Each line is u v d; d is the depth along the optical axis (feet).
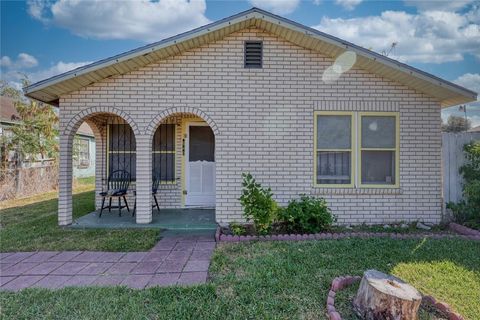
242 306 9.78
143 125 20.66
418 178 20.88
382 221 20.72
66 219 20.52
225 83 20.77
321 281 11.53
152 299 10.26
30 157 40.52
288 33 19.84
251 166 20.74
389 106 20.89
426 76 18.71
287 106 20.85
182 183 26.50
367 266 12.95
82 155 60.90
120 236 17.92
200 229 19.75
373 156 21.11
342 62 20.75
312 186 20.75
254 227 19.29
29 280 12.08
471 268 12.90
